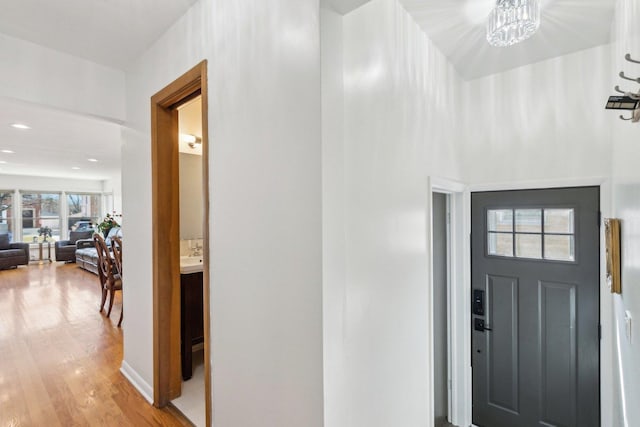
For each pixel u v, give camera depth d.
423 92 1.90
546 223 2.29
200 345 2.98
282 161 1.25
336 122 1.17
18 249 7.91
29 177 8.80
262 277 1.34
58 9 1.78
